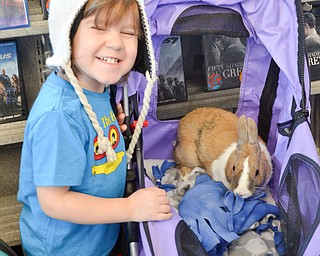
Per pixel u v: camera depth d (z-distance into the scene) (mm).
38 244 1104
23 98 1535
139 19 1044
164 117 1577
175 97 1594
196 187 1232
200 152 1353
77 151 979
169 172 1383
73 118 986
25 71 1613
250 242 1129
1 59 1498
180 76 1586
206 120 1388
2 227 1576
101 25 975
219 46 1620
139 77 1192
